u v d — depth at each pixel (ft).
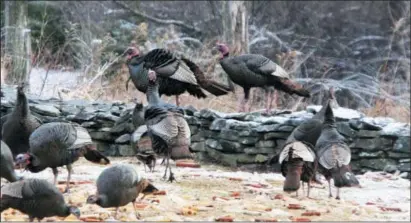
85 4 256.11
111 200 87.56
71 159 100.78
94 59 189.37
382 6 284.20
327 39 281.74
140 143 120.47
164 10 277.64
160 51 136.67
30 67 181.98
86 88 167.63
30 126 108.99
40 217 85.05
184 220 94.17
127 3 268.21
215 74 188.55
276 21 277.64
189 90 141.08
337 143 112.37
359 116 139.85
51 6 254.88
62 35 245.24
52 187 83.92
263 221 96.22
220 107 172.14
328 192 118.93
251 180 122.31
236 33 212.43
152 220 92.43
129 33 245.86
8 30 189.98
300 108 200.54
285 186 107.96
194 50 223.30
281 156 107.96
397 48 276.00
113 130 143.13
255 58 143.54
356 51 280.31
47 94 171.83
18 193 82.84
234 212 99.55
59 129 99.91
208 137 143.33
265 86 145.38
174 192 107.55
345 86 244.42
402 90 232.32
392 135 136.15
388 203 114.52
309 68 264.52
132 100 148.66
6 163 90.74
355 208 108.17
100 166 126.00
